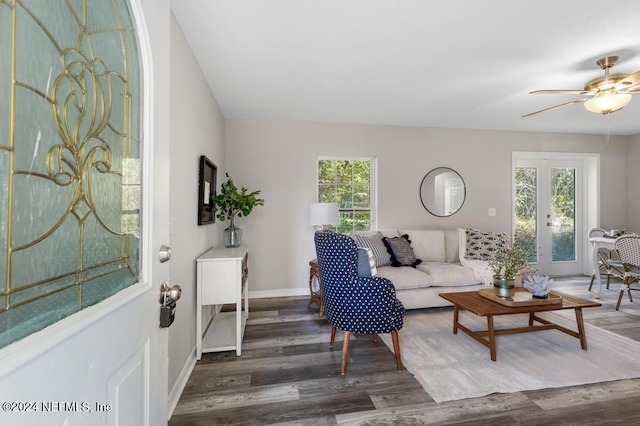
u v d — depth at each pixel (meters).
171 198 1.64
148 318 0.82
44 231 0.50
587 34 1.92
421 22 1.79
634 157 4.63
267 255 3.74
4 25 0.43
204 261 2.14
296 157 3.81
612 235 3.69
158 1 0.90
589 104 2.39
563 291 3.82
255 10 1.67
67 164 0.56
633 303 3.34
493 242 3.48
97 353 0.58
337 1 1.61
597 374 1.91
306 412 1.57
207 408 1.60
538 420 1.51
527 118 3.76
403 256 3.33
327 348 2.29
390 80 2.62
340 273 1.97
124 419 0.69
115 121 0.71
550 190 4.66
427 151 4.14
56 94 0.53
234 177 3.67
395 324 1.97
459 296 2.50
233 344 2.27
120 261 0.73
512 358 2.12
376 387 1.78
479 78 2.58
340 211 4.03
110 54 0.69
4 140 0.43
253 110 3.39
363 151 3.98
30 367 0.42
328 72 2.46
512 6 1.65
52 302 0.51
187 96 1.96
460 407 1.61
